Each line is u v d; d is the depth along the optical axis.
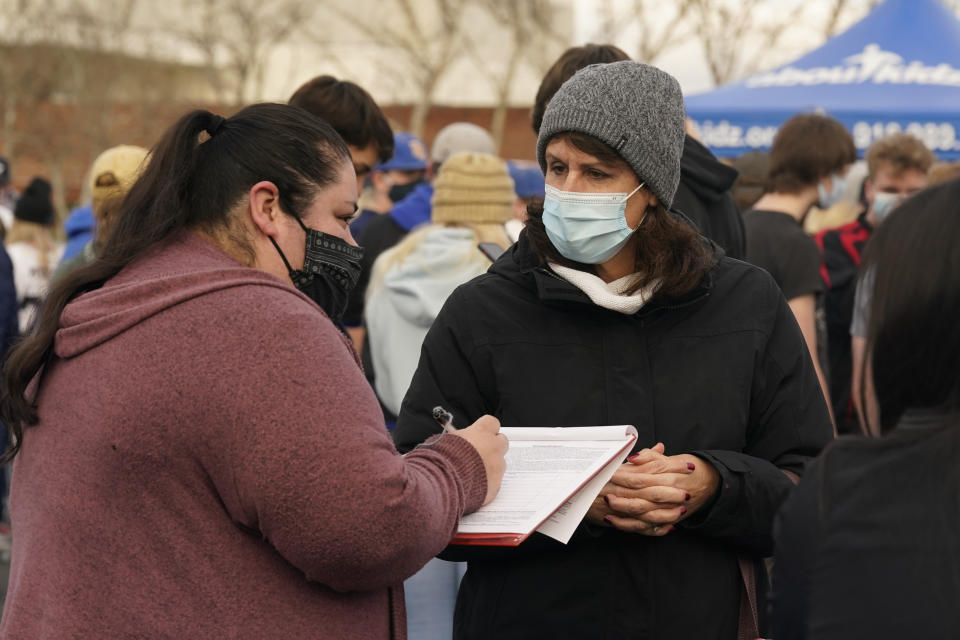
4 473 6.49
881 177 4.93
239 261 2.04
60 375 1.98
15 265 6.60
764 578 2.51
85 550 1.87
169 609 1.85
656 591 2.33
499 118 26.19
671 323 2.42
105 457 1.86
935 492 1.48
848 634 1.48
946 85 7.30
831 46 7.74
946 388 1.52
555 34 25.23
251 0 29.53
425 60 26.17
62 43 33.25
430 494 1.95
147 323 1.91
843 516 1.53
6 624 1.94
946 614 1.42
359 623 1.98
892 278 1.56
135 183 2.10
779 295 2.50
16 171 33.28
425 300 3.65
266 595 1.89
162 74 33.50
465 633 2.46
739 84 7.73
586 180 2.38
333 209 2.10
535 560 2.37
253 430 1.82
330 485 1.81
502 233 3.80
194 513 1.86
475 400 2.46
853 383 4.55
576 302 2.40
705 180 3.19
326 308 2.16
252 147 2.05
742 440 2.39
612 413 2.36
